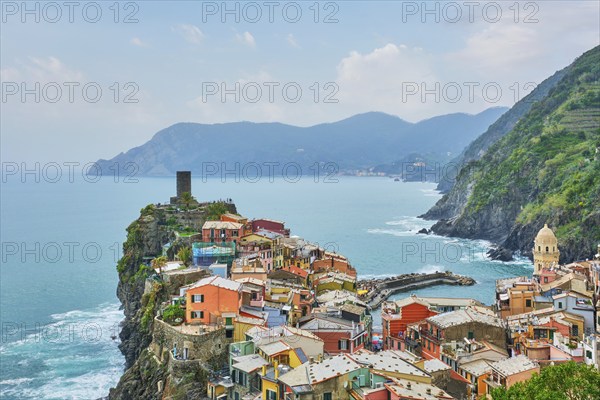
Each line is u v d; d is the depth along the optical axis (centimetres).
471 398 9294
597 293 13188
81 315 19650
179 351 11006
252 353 10325
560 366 6994
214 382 10100
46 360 15388
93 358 15500
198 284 12019
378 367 8294
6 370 14738
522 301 13438
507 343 11444
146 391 11325
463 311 11969
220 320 11362
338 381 8012
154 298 14575
